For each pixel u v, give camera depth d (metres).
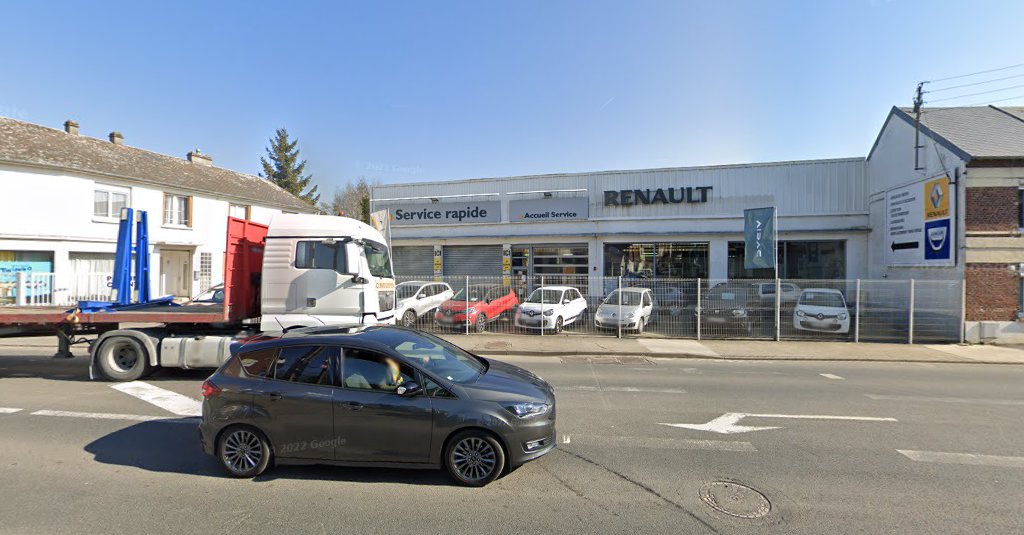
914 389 7.85
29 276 10.09
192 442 5.14
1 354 10.97
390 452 4.14
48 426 5.67
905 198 15.55
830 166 18.58
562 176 21.11
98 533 3.30
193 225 24.19
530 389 4.51
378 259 8.86
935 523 3.47
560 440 5.27
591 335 13.67
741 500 3.84
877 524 3.46
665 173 20.05
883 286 12.72
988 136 13.67
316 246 8.02
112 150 23.23
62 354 8.39
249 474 4.23
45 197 18.52
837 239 18.66
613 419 6.07
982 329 12.42
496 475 4.09
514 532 3.34
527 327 13.77
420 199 22.50
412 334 5.19
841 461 4.68
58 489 3.99
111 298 10.40
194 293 23.94
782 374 9.10
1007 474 4.37
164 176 23.39
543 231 21.17
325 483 4.14
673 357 11.05
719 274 19.44
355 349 4.39
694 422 5.95
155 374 8.74
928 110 15.82
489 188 21.84
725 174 19.48
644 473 4.38
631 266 20.39
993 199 12.51
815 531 3.36
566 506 3.72
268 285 8.04
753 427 5.75
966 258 12.62
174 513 3.58
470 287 15.07
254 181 31.77
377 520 3.49
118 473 4.33
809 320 12.72
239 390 4.31
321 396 4.21
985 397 7.32
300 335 4.65
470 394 4.21
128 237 9.28
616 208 20.50
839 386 8.06
